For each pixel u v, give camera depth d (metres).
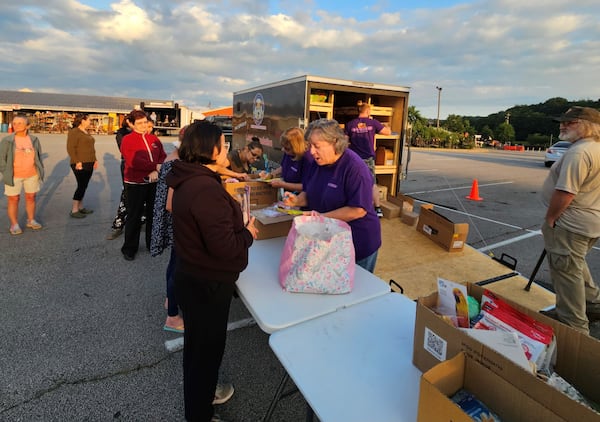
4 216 5.89
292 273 1.75
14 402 2.15
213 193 1.53
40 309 3.18
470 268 3.75
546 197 2.89
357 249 2.36
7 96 34.44
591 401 1.06
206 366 1.73
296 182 3.09
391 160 5.68
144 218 4.86
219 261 1.60
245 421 2.07
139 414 2.10
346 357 1.35
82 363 2.51
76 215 5.96
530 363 1.01
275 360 2.61
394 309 1.67
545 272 4.43
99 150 16.59
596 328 3.12
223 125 13.74
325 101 5.09
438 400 0.92
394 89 5.27
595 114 2.54
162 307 3.28
